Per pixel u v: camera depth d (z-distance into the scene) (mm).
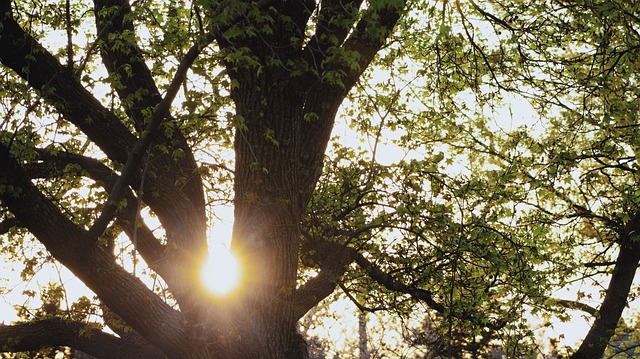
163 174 8695
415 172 11359
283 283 8570
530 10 12109
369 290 12906
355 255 10883
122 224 8875
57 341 10477
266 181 8664
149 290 7902
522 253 11930
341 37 8711
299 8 8695
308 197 9031
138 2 8516
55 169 9211
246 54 7965
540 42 12102
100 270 7578
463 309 11664
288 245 8695
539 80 12617
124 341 10727
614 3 10273
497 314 11992
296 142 8891
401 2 7008
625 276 13602
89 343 10539
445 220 10945
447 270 11859
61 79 8297
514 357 11531
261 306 8320
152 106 9281
